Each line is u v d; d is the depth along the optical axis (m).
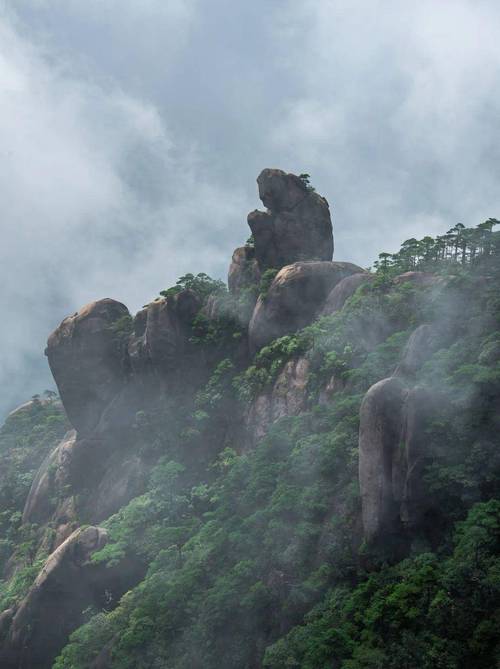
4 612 94.44
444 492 59.25
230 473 86.94
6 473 135.62
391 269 96.06
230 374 104.94
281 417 89.25
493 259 88.19
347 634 54.62
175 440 104.50
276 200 113.50
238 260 116.62
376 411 62.66
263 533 72.56
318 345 89.56
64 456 119.62
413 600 52.72
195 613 71.06
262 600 66.00
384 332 85.69
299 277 100.12
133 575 89.81
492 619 48.81
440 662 47.81
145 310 117.56
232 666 64.81
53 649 90.50
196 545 80.88
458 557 53.41
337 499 68.81
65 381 120.75
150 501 95.50
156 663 69.31
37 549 112.00
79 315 121.50
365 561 61.78
